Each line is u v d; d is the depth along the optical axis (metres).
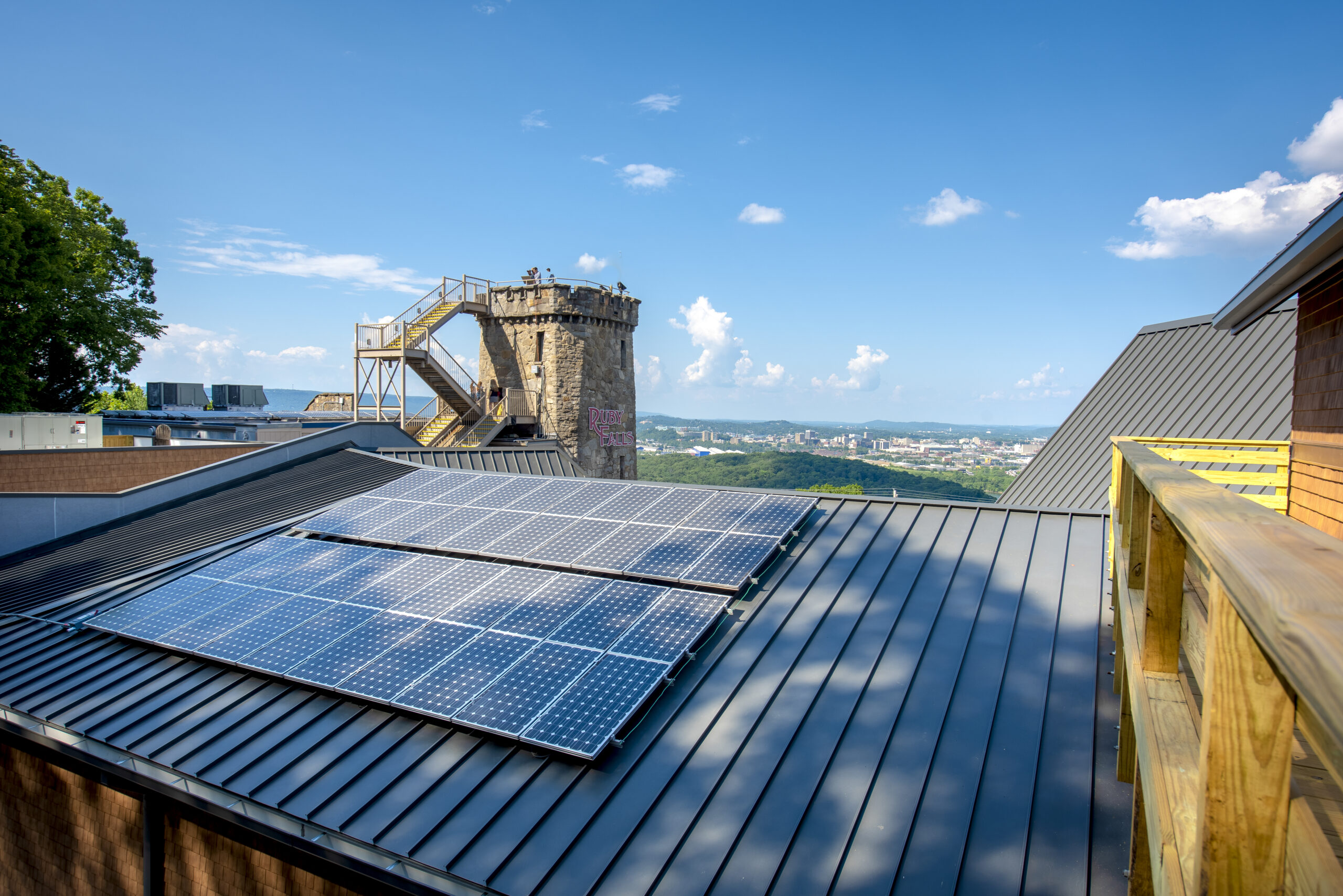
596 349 49.66
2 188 33.81
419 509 15.25
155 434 35.56
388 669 9.34
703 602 10.11
